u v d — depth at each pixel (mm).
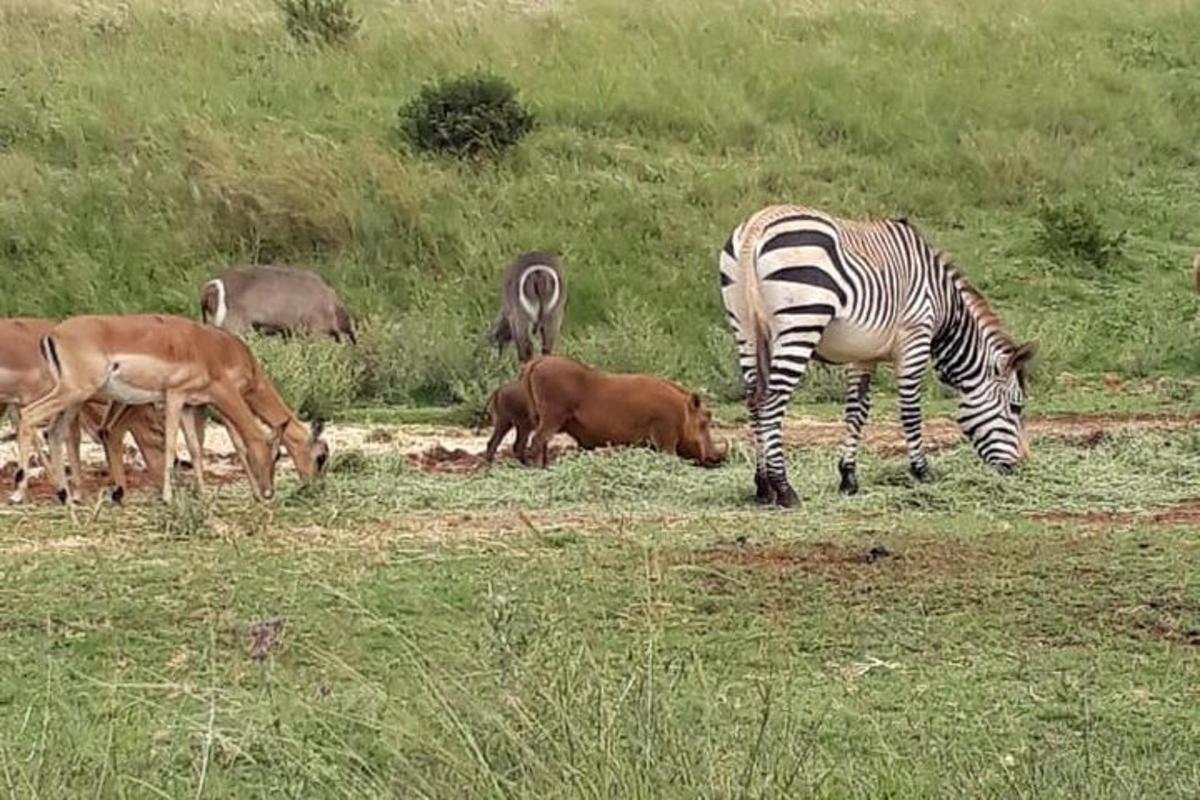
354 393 21141
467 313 24547
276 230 25625
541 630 7625
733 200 27531
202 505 13172
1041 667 9695
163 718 8570
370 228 25750
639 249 26016
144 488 15641
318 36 31750
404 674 8688
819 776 7207
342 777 7141
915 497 14641
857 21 34156
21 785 7152
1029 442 17234
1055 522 13539
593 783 6469
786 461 16625
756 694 8805
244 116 28703
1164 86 33312
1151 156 30797
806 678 9414
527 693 6934
